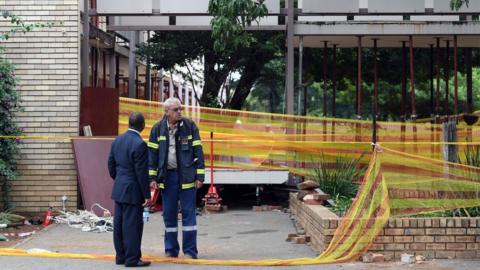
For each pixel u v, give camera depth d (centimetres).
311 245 920
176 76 2672
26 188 1235
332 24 1391
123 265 789
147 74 1891
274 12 1395
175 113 817
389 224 809
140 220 785
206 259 821
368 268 760
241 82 2019
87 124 1272
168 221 827
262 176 1345
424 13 1392
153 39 1869
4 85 1134
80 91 1272
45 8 1239
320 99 3912
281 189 1460
